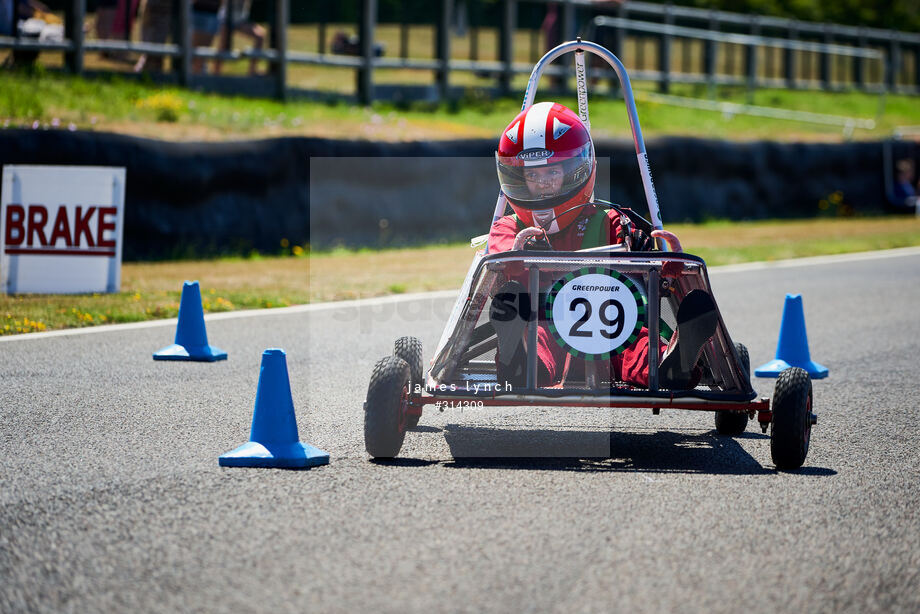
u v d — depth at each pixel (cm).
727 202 7850
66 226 4050
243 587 1384
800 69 11350
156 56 6944
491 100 8419
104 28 6800
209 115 6147
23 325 3431
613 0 9281
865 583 1426
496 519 1659
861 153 8725
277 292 4300
